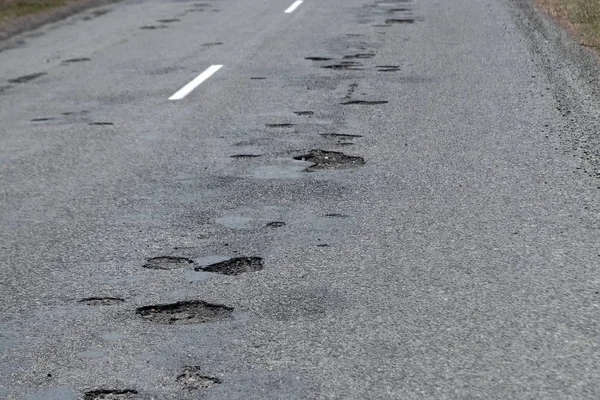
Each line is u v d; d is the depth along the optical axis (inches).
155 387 239.9
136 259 335.0
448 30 858.1
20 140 525.7
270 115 559.5
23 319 286.2
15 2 1143.6
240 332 270.5
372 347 257.0
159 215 385.1
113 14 1110.4
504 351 251.8
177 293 301.9
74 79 707.4
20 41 919.0
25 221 384.2
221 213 384.2
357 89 623.2
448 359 248.4
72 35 948.6
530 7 963.3
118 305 294.5
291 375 243.0
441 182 413.1
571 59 674.2
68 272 324.5
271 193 409.1
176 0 1231.5
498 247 330.6
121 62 773.3
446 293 291.6
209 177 438.3
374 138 495.8
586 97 557.6
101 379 245.4
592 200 379.6
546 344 255.4
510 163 437.1
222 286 306.2
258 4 1147.9
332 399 229.6
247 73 695.7
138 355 259.0
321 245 340.5
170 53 807.1
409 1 1098.7
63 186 433.4
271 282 307.4
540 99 564.4
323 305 286.7
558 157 443.2
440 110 552.1
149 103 609.3
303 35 871.1
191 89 646.5
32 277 321.1
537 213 366.3
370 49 777.6
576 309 277.3
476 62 696.4
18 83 703.1
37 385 243.3
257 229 362.3
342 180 424.2
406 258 323.3
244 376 243.6
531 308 278.8
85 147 504.1
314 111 564.4
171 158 474.9
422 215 369.7
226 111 575.5
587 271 306.2
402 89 616.7
